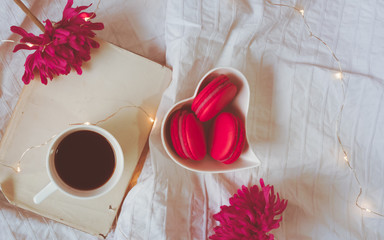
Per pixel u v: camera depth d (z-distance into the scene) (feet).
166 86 1.38
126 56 1.37
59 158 1.26
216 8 1.35
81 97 1.36
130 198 1.35
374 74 1.41
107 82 1.36
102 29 1.43
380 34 1.41
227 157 1.21
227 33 1.37
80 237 1.44
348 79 1.40
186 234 1.38
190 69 1.36
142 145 1.36
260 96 1.40
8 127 1.34
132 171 1.36
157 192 1.34
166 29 1.37
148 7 1.46
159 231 1.34
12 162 1.34
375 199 1.39
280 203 1.28
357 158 1.39
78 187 1.26
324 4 1.42
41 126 1.35
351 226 1.39
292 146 1.39
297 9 1.40
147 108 1.37
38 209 1.34
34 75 1.34
